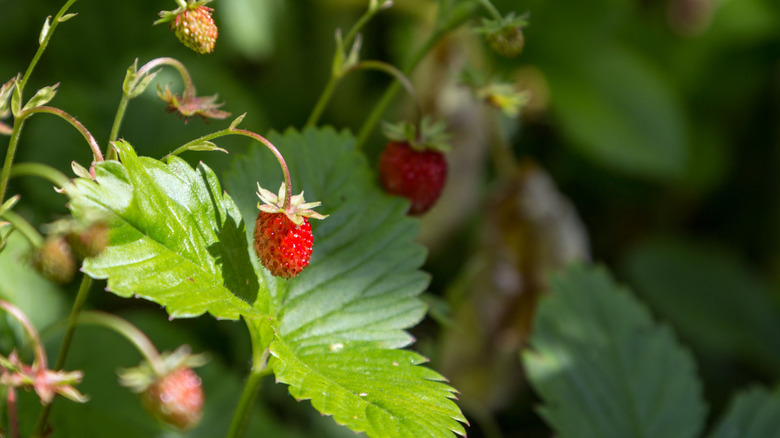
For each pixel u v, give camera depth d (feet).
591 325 1.68
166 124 1.74
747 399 1.68
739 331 2.48
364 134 1.48
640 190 2.73
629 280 2.59
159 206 1.28
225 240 1.32
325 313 1.36
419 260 1.41
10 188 1.72
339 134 1.46
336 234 1.41
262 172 1.40
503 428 2.06
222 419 1.62
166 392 1.30
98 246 1.23
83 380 1.54
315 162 1.43
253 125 1.88
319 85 2.40
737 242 2.89
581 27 2.39
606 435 1.61
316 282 1.37
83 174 1.26
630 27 2.77
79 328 1.59
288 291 1.36
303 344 1.33
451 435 1.25
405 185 1.43
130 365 1.57
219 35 2.10
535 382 1.62
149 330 1.65
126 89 1.27
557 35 2.40
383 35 2.48
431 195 1.45
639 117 2.37
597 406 1.63
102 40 2.09
